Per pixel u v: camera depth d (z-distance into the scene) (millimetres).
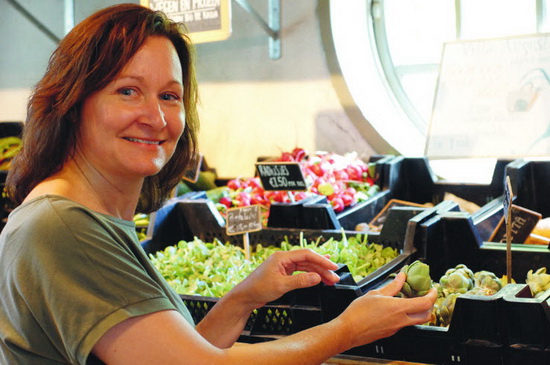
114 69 1259
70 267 1146
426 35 8875
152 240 3008
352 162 3811
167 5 3588
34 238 1162
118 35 1266
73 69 1265
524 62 3270
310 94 4172
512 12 7340
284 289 1604
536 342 1674
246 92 4359
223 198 3600
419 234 2416
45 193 1256
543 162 3277
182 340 1159
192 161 1683
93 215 1240
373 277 2139
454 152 3324
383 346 1878
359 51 4246
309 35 4117
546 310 1646
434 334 1796
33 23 4824
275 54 4223
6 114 5043
